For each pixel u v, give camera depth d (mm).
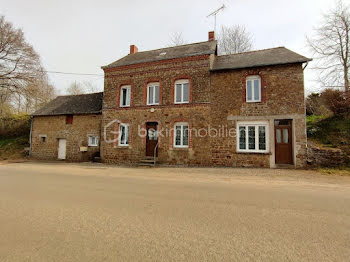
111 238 2961
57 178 7973
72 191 5793
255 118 10953
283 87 10617
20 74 20953
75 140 15555
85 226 3385
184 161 12047
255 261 2379
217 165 11430
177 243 2811
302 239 2959
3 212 4047
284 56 11156
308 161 9969
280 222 3580
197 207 4383
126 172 9750
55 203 4633
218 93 11789
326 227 3383
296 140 10203
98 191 5816
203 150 11758
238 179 7887
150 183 7086
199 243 2814
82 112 15328
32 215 3885
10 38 20312
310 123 13953
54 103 18156
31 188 6160
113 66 14211
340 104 12820
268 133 10758
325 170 9086
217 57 13797
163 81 13008
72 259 2402
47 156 16234
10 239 2930
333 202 4789
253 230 3250
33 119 17141
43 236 3023
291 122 10648
